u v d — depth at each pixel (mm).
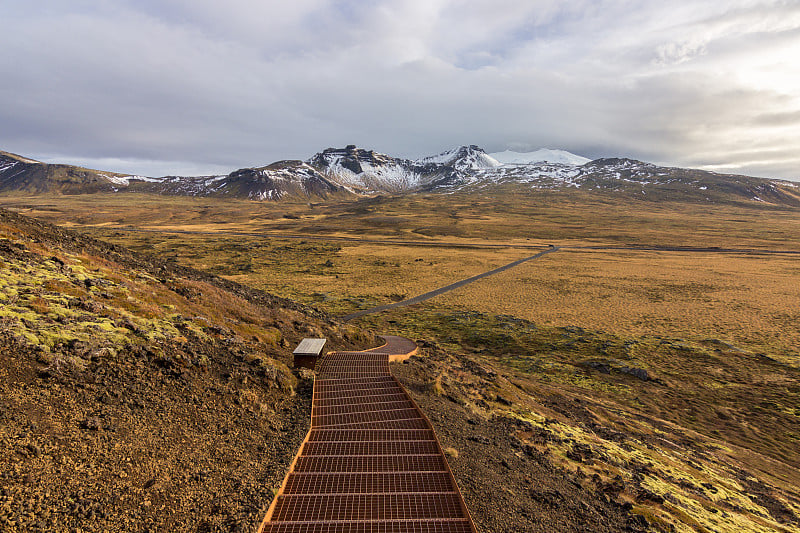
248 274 89500
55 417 9172
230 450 10641
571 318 59750
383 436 12938
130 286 19625
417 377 20797
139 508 7691
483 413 18594
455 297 73250
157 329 15539
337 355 22938
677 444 25953
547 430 19188
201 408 12109
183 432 10688
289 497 9055
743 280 85812
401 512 8836
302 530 7961
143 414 10703
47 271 17109
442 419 15305
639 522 11648
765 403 35094
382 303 68625
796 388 37219
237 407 13008
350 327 33625
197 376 13711
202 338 16750
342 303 67250
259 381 15305
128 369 12336
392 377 19203
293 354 19156
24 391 9484
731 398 36094
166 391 12195
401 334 52344
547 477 13156
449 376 24094
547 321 58219
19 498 6875
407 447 12141
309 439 12398
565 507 11242
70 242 23828
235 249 126062
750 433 30484
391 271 98125
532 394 30344
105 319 14406
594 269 100688
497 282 86312
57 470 7805
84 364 11484
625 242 159875
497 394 23797
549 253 130125
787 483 23109
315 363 19297
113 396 10906
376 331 52938
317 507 8742
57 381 10344
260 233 182625
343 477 10172
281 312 29312
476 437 14508
